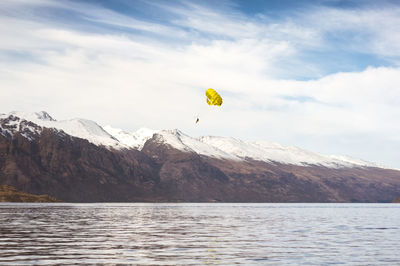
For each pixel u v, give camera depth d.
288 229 67.25
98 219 92.75
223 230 63.88
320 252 38.31
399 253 37.91
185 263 31.92
